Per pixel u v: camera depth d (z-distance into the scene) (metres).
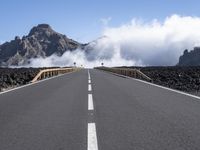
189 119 8.70
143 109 10.49
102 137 6.75
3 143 6.30
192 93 15.96
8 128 7.70
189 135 6.85
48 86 20.97
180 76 30.98
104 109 10.54
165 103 11.98
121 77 34.75
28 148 5.93
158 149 5.79
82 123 8.26
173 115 9.33
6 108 10.92
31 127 7.80
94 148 5.91
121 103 12.01
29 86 21.06
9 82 25.36
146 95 14.78
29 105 11.66
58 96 14.63
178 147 5.91
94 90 17.56
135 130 7.37
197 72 39.78
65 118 8.98
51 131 7.36
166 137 6.69
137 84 22.44
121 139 6.56
